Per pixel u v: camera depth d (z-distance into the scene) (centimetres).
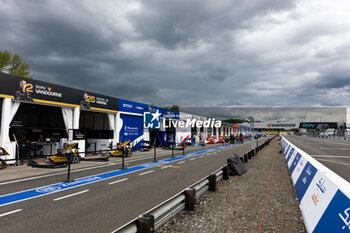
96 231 395
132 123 2266
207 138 3834
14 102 1252
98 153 1873
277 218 475
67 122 1584
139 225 309
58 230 399
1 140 1166
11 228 407
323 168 457
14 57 3409
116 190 683
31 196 616
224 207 541
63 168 1112
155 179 850
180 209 482
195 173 983
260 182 822
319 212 354
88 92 1733
